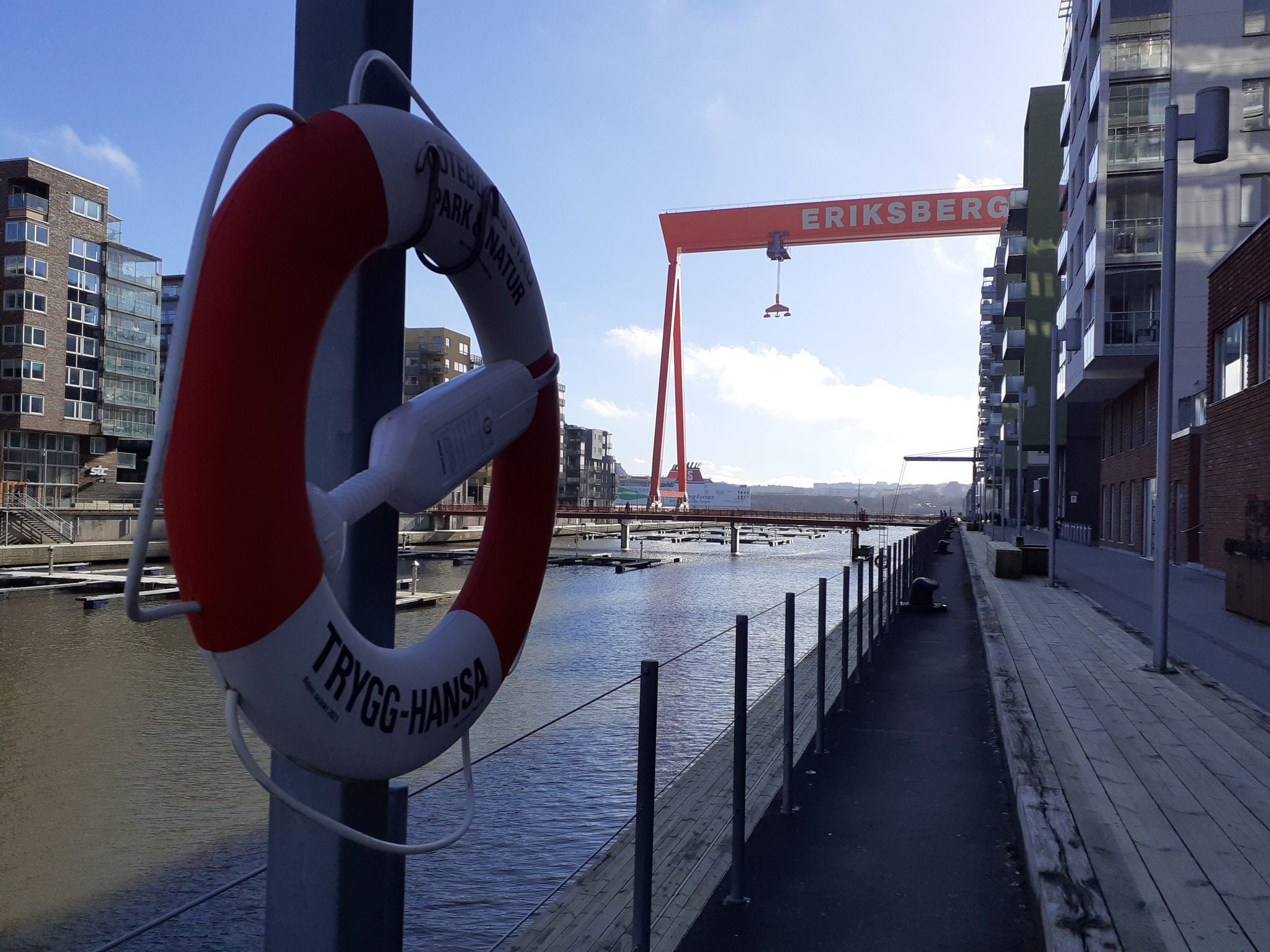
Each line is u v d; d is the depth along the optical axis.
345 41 1.87
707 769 6.05
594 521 124.06
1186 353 24.05
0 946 7.38
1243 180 23.84
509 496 2.09
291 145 1.43
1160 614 8.30
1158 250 24.20
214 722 15.19
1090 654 9.20
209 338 1.27
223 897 8.04
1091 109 26.34
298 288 1.36
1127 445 30.77
